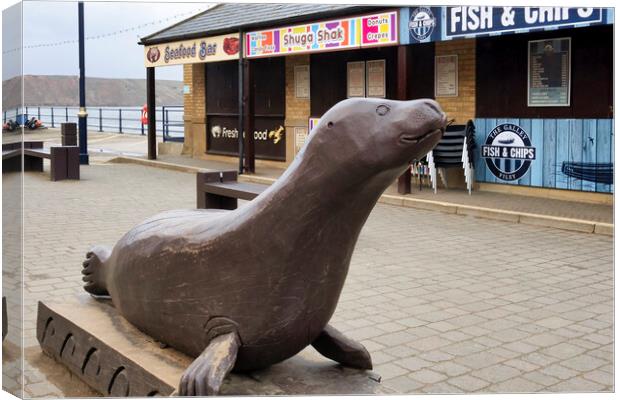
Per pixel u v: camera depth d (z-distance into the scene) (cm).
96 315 460
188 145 2048
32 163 1658
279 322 344
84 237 929
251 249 341
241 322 348
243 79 1600
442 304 655
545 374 491
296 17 1389
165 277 376
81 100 1864
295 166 336
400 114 314
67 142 1677
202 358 339
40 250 849
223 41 1634
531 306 652
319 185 327
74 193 1334
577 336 571
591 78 1168
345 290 698
